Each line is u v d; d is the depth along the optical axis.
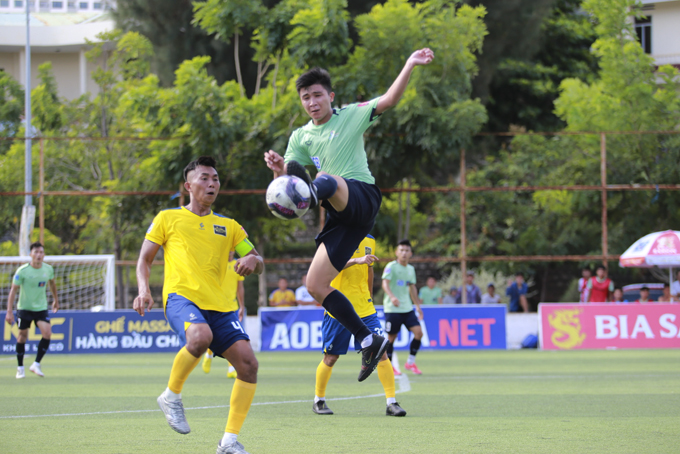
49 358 20.19
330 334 8.73
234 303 12.20
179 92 22.22
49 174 28.73
